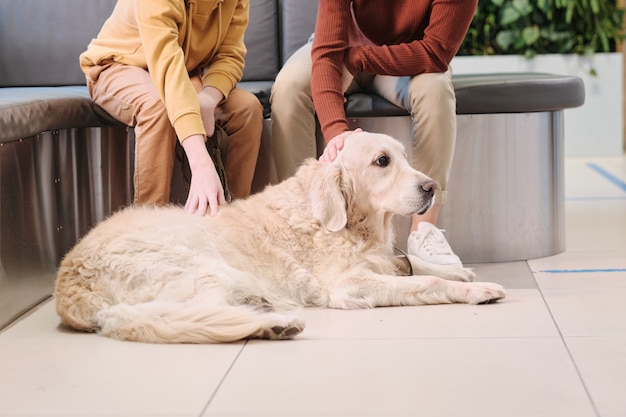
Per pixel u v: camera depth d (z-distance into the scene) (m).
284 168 2.58
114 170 2.80
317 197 2.20
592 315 1.96
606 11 5.83
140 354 1.74
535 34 5.71
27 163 2.27
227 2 2.60
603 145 5.95
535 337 1.78
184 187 2.78
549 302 2.10
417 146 2.52
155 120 2.39
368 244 2.24
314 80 2.49
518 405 1.39
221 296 1.89
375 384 1.50
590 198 4.08
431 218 2.53
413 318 1.98
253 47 3.40
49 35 3.36
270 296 2.10
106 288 1.93
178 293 1.90
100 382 1.56
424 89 2.47
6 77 3.38
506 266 2.67
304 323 1.81
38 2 3.37
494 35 5.86
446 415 1.35
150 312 1.83
